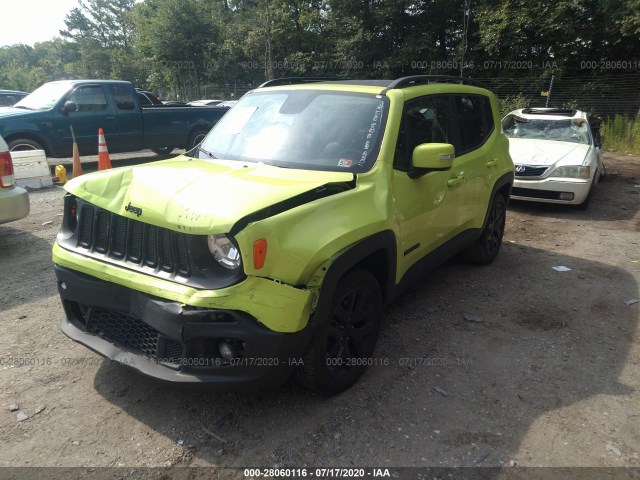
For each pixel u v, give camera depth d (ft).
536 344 12.91
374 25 95.35
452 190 13.96
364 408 10.07
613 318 14.56
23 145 32.27
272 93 13.82
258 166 11.20
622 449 9.12
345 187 10.28
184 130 40.01
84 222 9.83
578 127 30.19
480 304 15.29
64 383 10.66
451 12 90.27
